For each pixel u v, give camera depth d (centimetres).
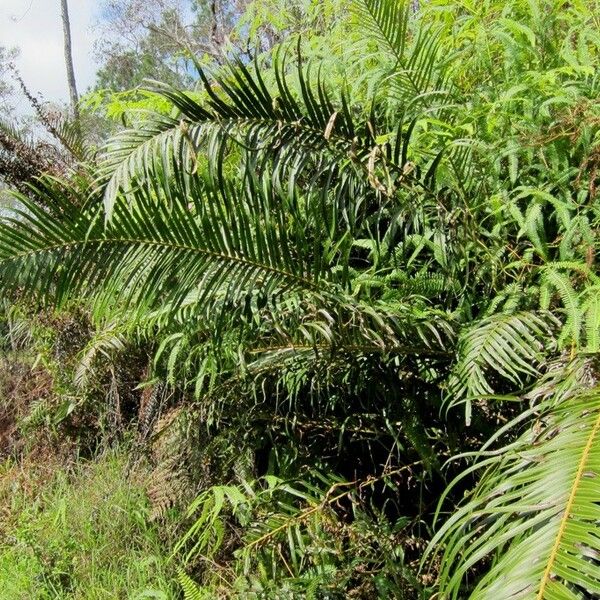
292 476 246
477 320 207
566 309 174
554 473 121
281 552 220
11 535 343
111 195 180
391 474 219
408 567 205
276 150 197
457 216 207
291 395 234
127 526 305
